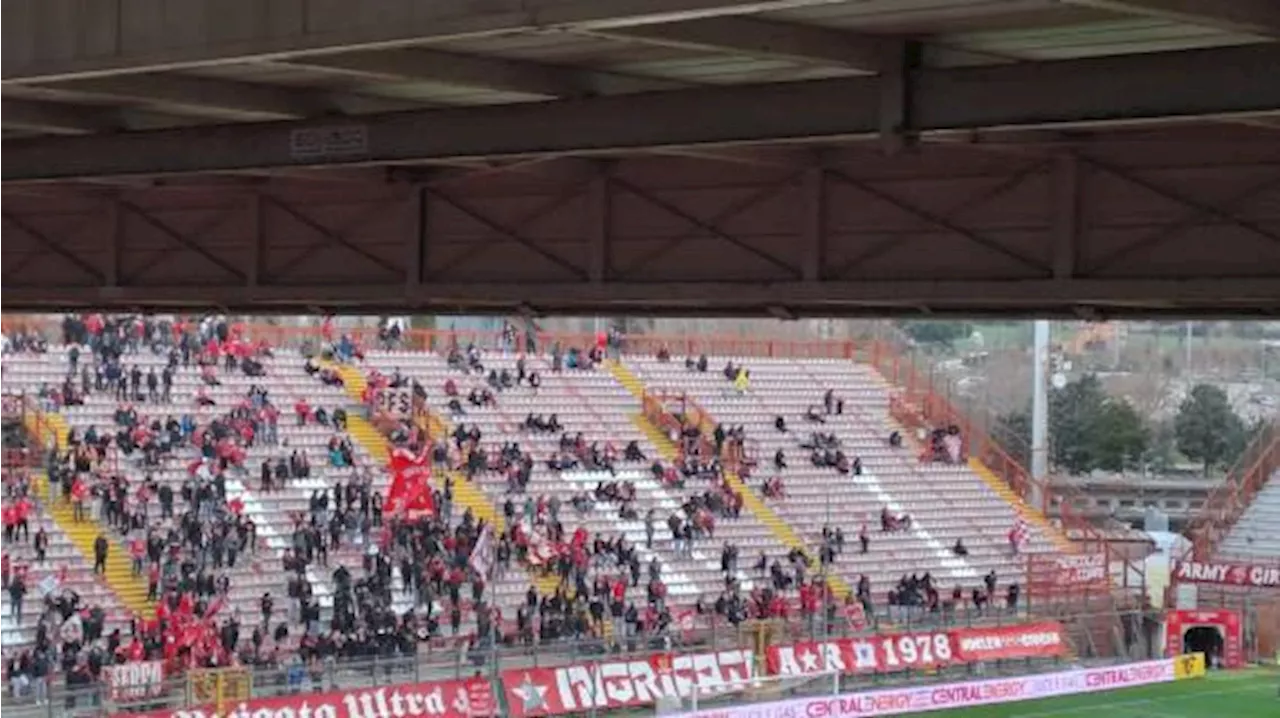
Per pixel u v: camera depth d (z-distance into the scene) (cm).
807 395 10988
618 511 9125
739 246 2559
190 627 6894
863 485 10244
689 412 10381
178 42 1967
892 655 7750
